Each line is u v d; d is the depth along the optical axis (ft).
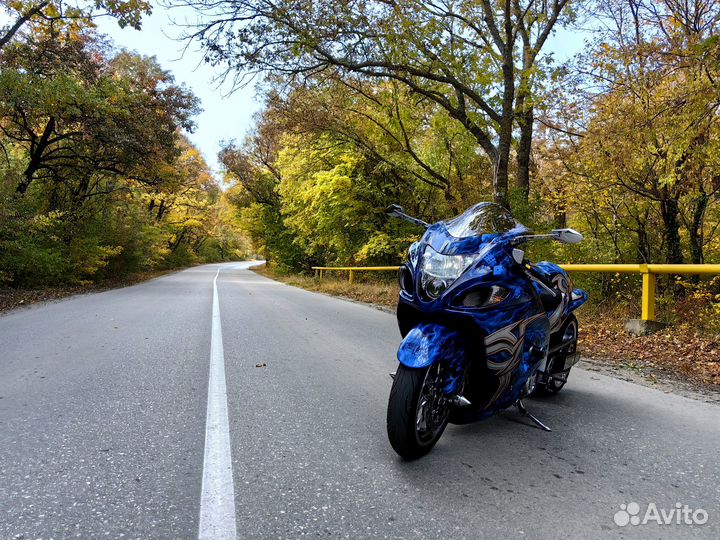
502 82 44.45
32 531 7.62
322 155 70.28
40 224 49.47
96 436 11.57
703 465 10.55
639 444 11.68
